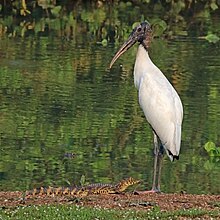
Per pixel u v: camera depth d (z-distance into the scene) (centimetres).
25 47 2305
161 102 1120
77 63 2108
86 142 1449
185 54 2270
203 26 2791
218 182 1239
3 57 2152
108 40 2455
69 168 1299
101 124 1564
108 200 1026
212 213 954
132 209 973
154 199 1038
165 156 1388
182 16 3002
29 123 1558
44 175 1259
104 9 3073
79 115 1620
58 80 1917
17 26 2686
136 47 2342
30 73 1981
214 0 3234
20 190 1173
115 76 1978
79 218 916
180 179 1252
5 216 923
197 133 1520
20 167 1301
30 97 1756
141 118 1612
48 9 3002
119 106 1698
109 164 1321
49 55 2194
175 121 1115
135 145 1436
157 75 1157
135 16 2922
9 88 1833
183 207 994
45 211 942
